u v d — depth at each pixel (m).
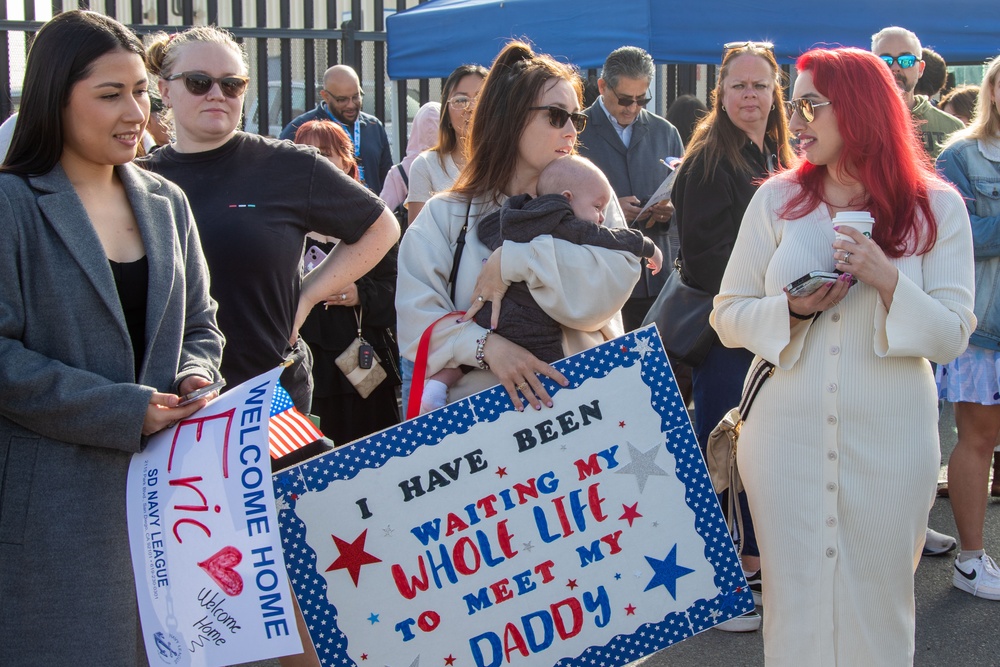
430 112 6.31
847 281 2.67
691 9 6.02
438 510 2.54
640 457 2.59
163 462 2.36
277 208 3.12
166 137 5.36
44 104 2.32
